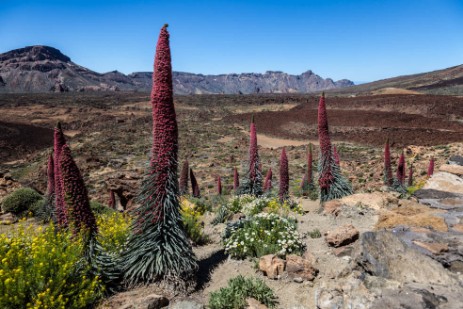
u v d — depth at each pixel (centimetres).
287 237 654
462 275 414
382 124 7062
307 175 1778
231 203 1186
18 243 462
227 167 4338
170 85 542
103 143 6141
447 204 697
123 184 1556
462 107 7575
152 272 517
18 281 401
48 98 17888
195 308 461
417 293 367
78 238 484
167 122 540
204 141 6750
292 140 7100
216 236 848
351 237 631
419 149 3362
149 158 557
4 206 1058
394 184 1512
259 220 739
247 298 485
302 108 11000
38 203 1067
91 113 12188
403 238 520
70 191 486
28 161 5581
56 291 412
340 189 1038
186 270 534
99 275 486
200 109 12456
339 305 396
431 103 8112
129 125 8719
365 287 407
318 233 737
